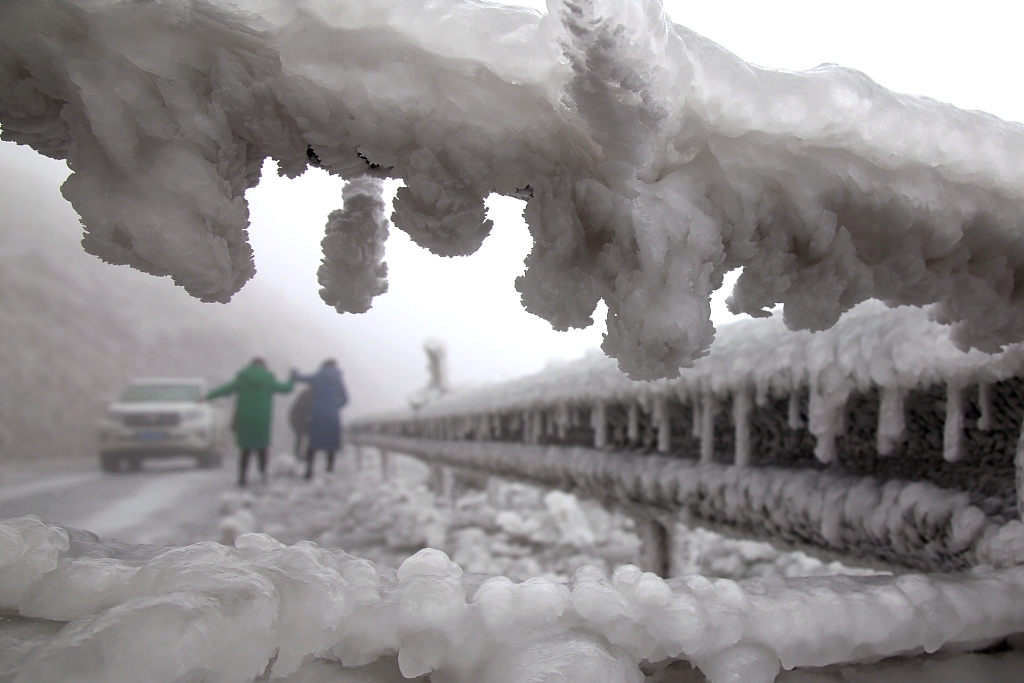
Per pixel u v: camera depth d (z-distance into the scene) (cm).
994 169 67
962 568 106
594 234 64
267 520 547
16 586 55
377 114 60
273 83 59
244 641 46
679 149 62
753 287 67
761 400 151
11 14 54
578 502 463
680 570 238
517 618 57
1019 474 90
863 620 66
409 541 410
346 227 77
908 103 64
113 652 40
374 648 55
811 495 137
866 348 122
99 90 54
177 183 56
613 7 49
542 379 305
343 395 1030
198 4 54
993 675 71
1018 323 78
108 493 757
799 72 62
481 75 60
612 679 51
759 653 62
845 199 66
